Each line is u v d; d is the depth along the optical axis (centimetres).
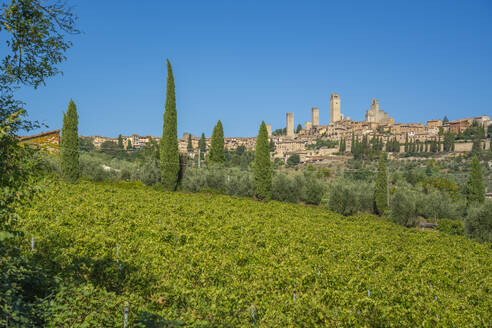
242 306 972
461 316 1048
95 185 3734
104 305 799
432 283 1481
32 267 849
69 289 830
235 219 2491
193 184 4456
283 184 4541
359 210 4488
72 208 2159
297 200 4538
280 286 1211
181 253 1425
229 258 1419
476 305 1285
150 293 1052
